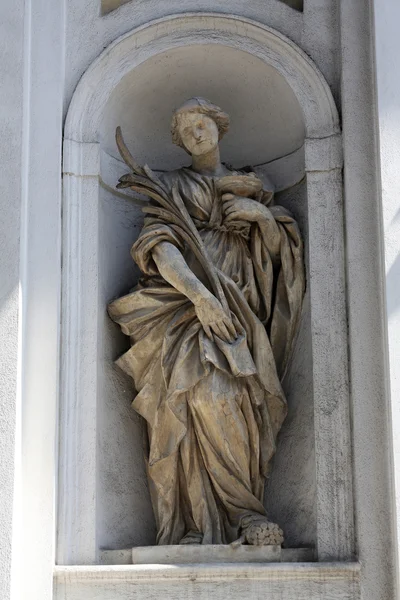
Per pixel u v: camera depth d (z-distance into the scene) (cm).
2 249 696
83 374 711
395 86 727
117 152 771
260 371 723
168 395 709
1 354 683
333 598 673
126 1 772
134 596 671
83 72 756
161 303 726
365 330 704
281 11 770
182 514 720
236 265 742
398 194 710
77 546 688
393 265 700
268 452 725
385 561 675
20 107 720
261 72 773
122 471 725
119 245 760
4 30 733
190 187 747
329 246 727
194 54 771
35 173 725
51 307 705
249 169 774
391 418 680
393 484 673
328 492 695
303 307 742
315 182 738
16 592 659
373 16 741
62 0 758
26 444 686
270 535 691
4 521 659
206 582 674
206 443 711
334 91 753
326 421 703
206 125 752
